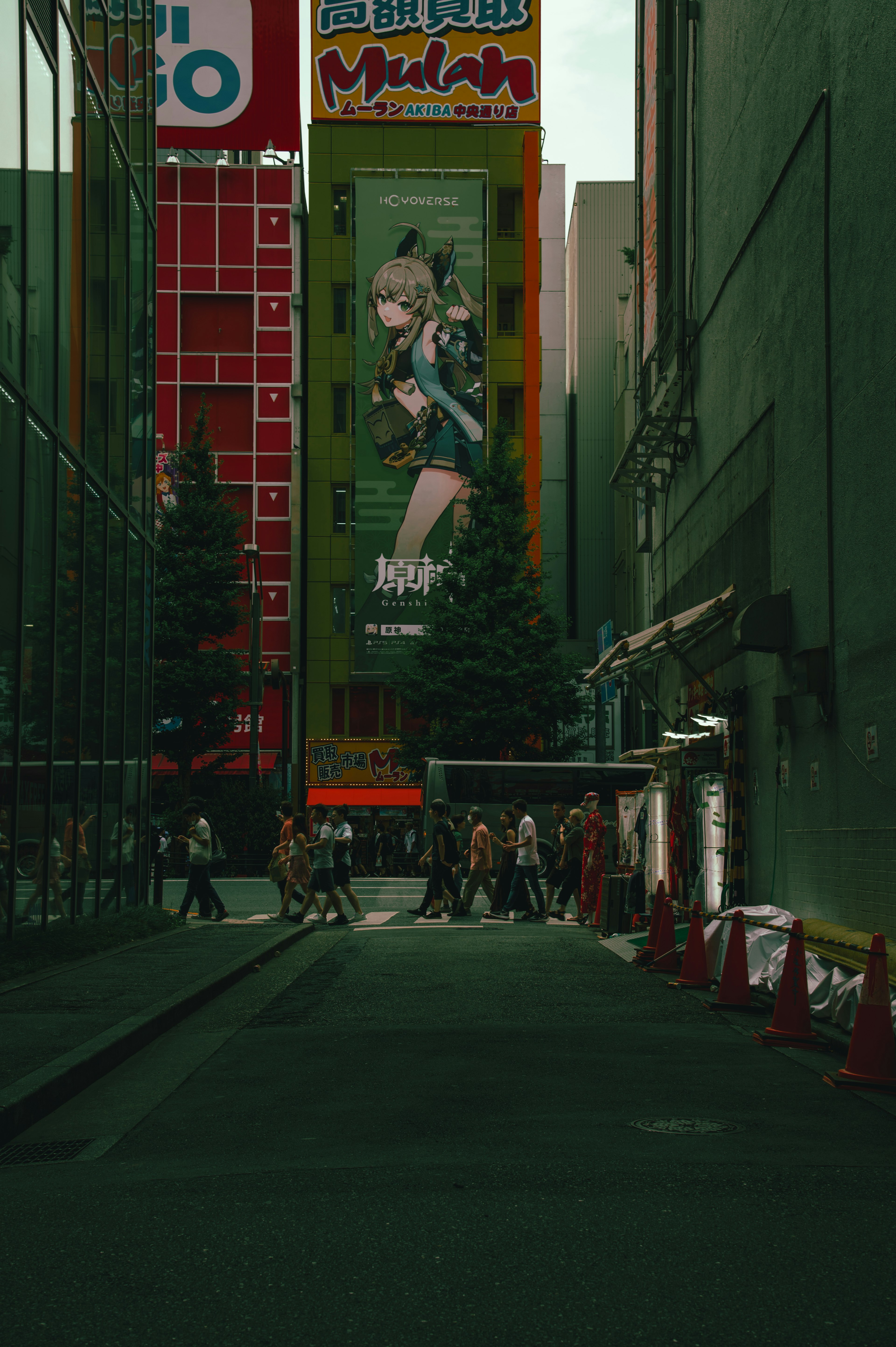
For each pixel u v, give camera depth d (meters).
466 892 20.89
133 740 17.92
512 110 48.62
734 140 16.67
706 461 18.86
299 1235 4.06
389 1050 7.97
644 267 23.34
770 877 14.74
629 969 12.52
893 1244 3.92
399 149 48.47
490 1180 4.72
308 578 47.41
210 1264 3.78
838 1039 7.98
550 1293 3.50
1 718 11.84
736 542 16.75
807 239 12.95
